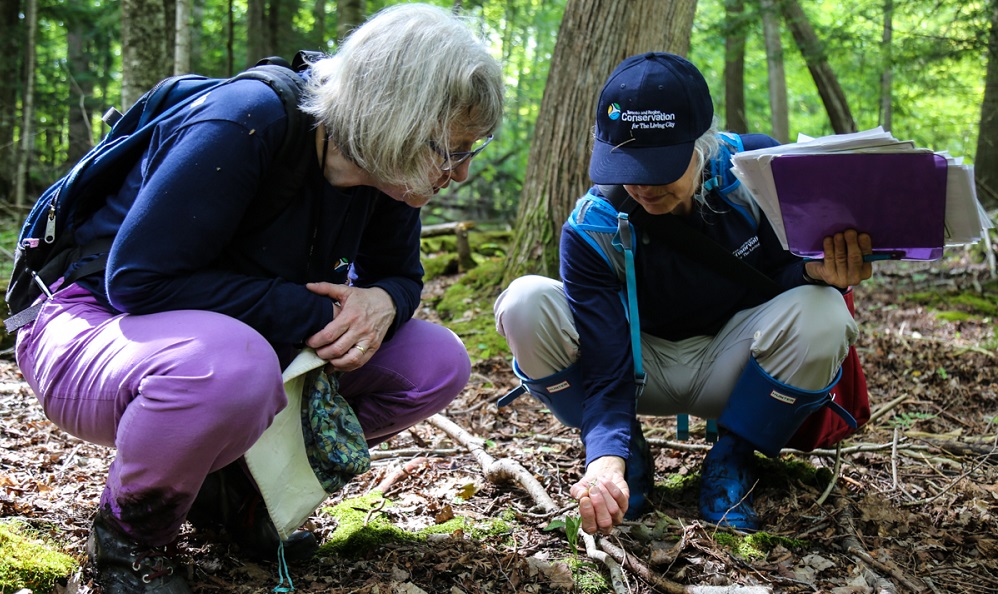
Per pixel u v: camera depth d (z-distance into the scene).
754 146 2.52
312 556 2.29
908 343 5.45
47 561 2.03
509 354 4.98
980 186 11.09
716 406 2.72
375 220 2.28
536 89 15.91
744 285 2.55
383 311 2.18
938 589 2.23
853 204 2.13
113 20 13.02
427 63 1.83
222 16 14.55
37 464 2.87
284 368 2.17
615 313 2.46
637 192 2.30
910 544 2.47
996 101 11.16
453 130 1.91
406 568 2.23
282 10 13.12
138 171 1.99
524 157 13.60
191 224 1.86
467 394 4.20
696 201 2.45
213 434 1.81
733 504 2.55
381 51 1.84
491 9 15.38
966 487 2.84
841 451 3.14
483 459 2.94
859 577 2.23
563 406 2.65
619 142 2.21
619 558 2.27
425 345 2.42
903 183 2.07
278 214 2.02
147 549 1.96
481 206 12.51
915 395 4.31
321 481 2.12
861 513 2.63
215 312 1.93
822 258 2.30
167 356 1.82
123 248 1.86
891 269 8.47
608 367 2.40
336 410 2.13
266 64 2.05
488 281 6.16
